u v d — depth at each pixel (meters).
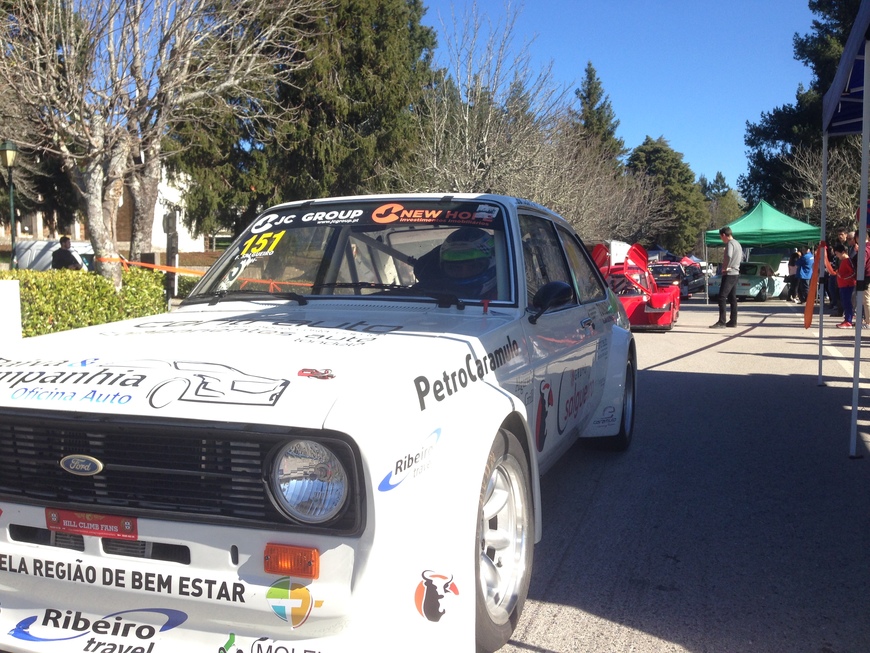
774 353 12.33
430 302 3.65
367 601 2.12
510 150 19.17
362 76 25.86
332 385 2.28
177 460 2.26
